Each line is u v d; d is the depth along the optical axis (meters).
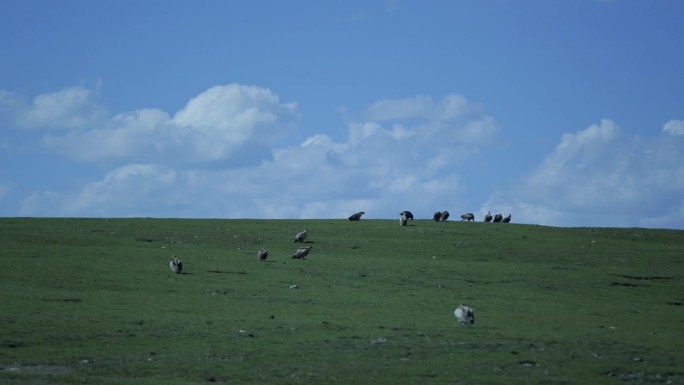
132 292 117.94
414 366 74.12
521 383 69.25
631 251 195.75
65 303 105.38
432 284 140.88
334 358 77.00
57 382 67.94
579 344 85.94
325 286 132.12
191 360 76.06
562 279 154.62
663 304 133.25
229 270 144.88
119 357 77.19
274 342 83.62
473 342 84.88
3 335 84.56
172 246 177.50
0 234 182.88
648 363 77.94
